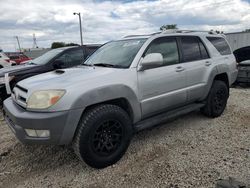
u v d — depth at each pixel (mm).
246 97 6746
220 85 4805
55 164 3287
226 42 5316
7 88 5598
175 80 3889
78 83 2906
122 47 3938
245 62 8336
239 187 2496
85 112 2949
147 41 3682
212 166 3014
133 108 3344
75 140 2896
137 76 3377
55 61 6562
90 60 4238
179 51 4094
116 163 3211
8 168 3234
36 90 2848
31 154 3594
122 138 3219
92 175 2973
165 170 2986
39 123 2686
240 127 4340
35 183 2869
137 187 2686
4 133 4484
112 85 3076
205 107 4777
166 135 4094
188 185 2654
